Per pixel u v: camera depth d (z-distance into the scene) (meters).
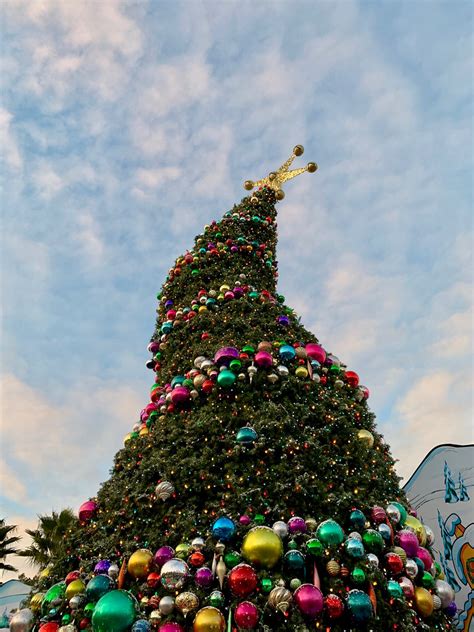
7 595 6.62
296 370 4.93
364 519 3.64
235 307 6.17
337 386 5.24
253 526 3.42
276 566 3.24
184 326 6.37
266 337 5.53
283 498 3.68
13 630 3.37
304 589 2.98
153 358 6.91
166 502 3.90
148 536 3.71
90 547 3.91
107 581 3.35
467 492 6.26
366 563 3.30
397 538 3.71
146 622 2.99
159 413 5.24
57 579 3.87
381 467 4.39
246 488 3.79
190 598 3.03
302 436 4.18
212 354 5.29
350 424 4.59
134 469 4.45
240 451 4.03
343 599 3.12
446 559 5.95
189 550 3.37
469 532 5.95
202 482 3.92
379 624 3.12
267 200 10.24
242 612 2.86
